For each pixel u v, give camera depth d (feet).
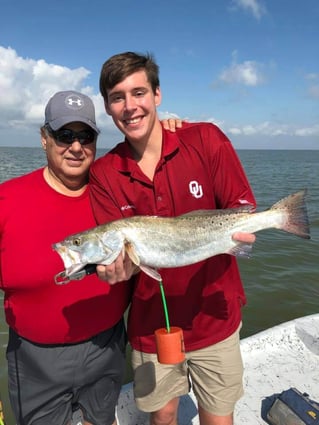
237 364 3.74
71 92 3.46
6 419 5.52
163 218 3.46
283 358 5.42
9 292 3.47
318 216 17.99
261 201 24.66
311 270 10.90
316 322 5.83
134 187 3.49
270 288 9.65
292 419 4.10
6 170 44.96
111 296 3.58
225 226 3.52
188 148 3.52
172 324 3.64
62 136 3.34
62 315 3.41
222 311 3.68
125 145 3.58
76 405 3.87
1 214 3.34
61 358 3.47
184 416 4.71
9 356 3.62
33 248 3.37
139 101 3.30
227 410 3.78
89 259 3.28
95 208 3.57
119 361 3.77
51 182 3.54
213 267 3.68
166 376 3.79
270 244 13.43
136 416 4.59
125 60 3.24
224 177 3.59
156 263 3.42
